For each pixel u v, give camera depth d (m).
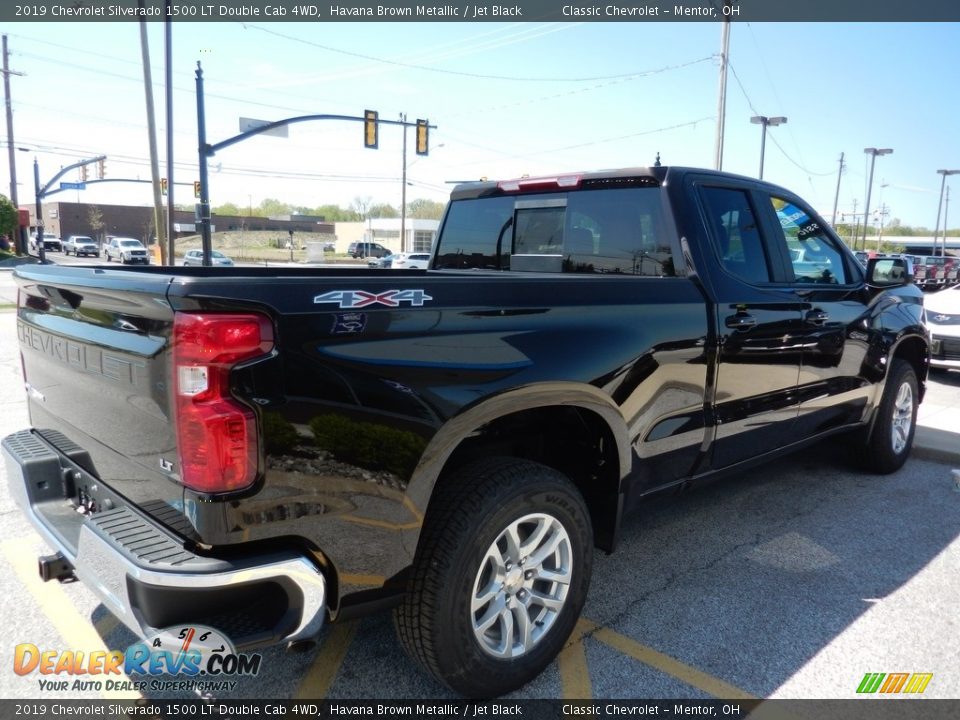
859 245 79.19
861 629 3.14
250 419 1.97
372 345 2.17
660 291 3.13
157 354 2.05
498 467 2.54
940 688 2.73
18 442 2.96
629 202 3.56
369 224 79.75
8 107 44.94
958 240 83.75
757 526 4.29
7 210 51.16
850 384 4.53
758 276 3.74
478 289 2.47
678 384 3.18
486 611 2.52
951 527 4.30
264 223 100.69
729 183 3.68
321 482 2.09
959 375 9.95
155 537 2.11
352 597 2.23
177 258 56.62
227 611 2.05
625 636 3.07
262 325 1.98
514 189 4.11
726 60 20.22
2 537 3.92
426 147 25.16
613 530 3.03
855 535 4.17
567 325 2.71
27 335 3.01
